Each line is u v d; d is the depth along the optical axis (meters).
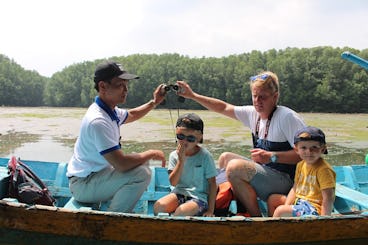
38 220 2.90
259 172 3.52
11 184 3.37
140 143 9.63
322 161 3.32
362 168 4.63
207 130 12.09
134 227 2.87
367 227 3.04
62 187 4.07
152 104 4.23
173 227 2.88
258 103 3.63
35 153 8.64
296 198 3.38
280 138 3.62
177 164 3.37
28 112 20.17
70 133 11.50
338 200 3.80
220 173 3.93
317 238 2.97
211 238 2.89
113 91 3.38
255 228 2.89
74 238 2.91
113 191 3.37
